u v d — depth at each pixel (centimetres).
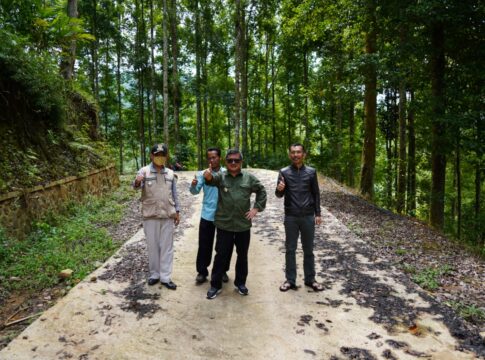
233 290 445
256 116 2759
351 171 2117
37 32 939
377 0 927
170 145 2734
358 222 809
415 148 1669
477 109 847
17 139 744
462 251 640
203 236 462
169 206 446
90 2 2219
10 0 877
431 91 949
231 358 306
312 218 443
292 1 1451
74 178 862
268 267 527
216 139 3262
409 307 396
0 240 529
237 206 411
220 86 2419
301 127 2725
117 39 2433
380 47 1143
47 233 638
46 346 316
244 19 2073
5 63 716
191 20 2273
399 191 1376
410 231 764
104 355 306
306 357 308
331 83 1528
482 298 423
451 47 916
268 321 368
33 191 666
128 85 2944
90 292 421
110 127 2795
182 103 2919
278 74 2653
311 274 447
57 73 882
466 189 1980
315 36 1391
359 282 466
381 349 319
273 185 1302
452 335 341
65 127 982
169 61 2497
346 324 361
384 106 1869
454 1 773
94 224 743
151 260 452
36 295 423
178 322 364
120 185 1310
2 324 357
